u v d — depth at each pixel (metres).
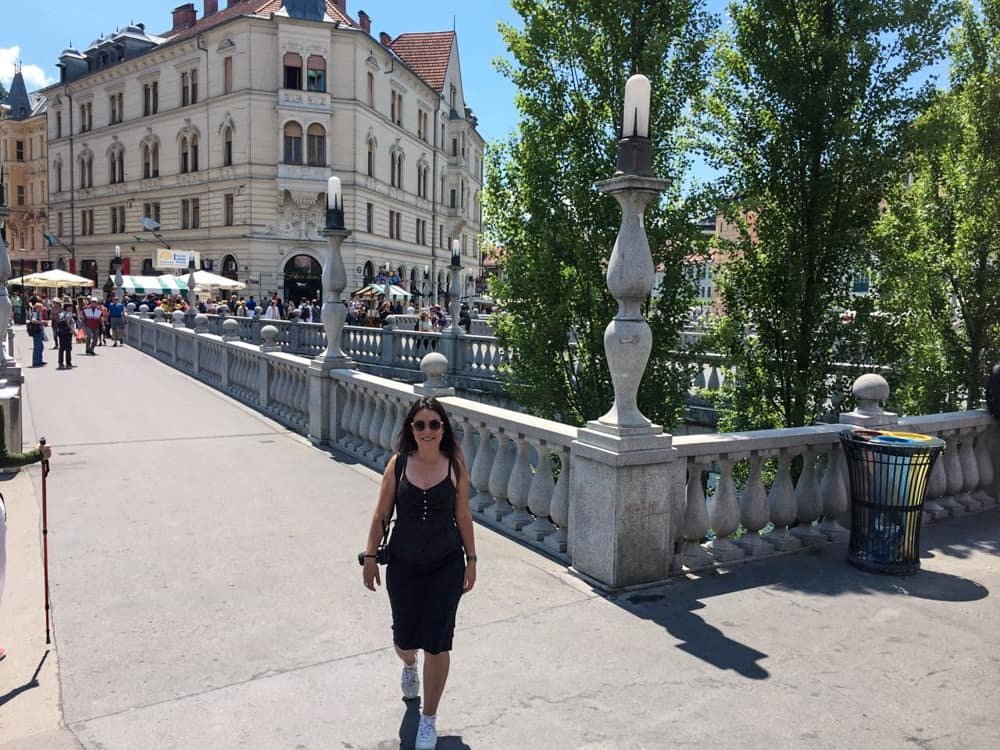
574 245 9.69
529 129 10.09
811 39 9.16
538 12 9.92
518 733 3.43
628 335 4.96
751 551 5.84
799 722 3.54
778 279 9.47
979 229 8.92
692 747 3.34
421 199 60.09
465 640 4.35
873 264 9.32
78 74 61.78
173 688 3.76
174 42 49.09
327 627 4.49
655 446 5.08
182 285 38.62
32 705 3.58
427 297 62.22
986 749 3.33
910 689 3.85
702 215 9.68
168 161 51.38
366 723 3.49
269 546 5.92
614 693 3.79
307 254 47.25
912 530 5.48
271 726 3.45
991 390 7.30
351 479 8.15
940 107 8.64
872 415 6.39
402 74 54.56
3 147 73.69
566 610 4.78
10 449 8.36
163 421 11.69
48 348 26.80
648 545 5.16
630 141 4.89
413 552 3.46
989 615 4.77
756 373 9.87
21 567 5.38
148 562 5.52
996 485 7.56
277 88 45.25
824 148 9.09
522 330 10.24
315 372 9.93
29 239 72.88
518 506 6.29
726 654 4.21
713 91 9.81
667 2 9.64
